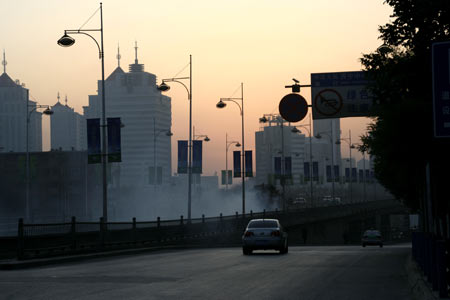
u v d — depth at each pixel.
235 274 27.89
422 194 43.22
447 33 26.20
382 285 23.30
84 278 26.08
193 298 19.16
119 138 55.28
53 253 40.38
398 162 29.03
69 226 43.09
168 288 21.98
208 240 76.19
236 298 19.19
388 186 63.56
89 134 55.78
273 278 25.92
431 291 18.31
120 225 51.94
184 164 82.44
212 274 27.91
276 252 50.50
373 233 91.50
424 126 26.08
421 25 26.42
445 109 15.59
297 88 41.59
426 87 27.00
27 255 37.66
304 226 134.12
